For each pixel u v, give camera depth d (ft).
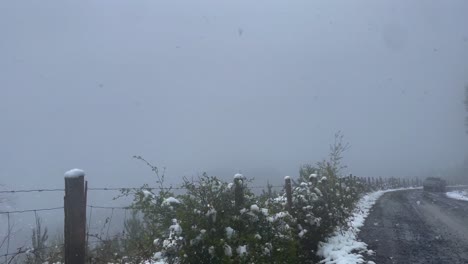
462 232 39.29
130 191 18.66
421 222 46.93
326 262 27.25
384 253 30.17
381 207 66.74
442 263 27.32
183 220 16.22
